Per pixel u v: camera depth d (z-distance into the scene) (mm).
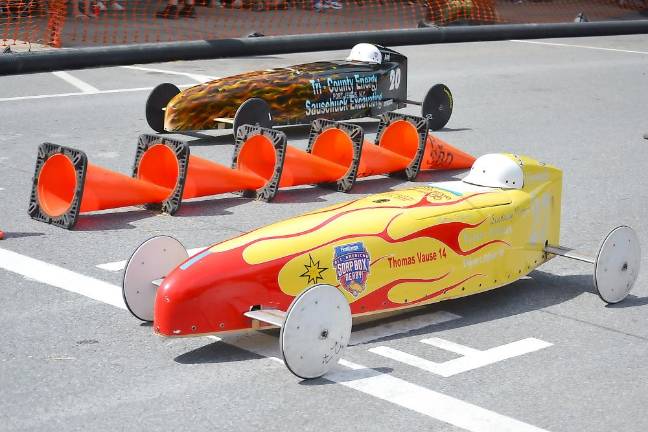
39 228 10547
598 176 13750
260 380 7047
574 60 25219
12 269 9234
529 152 15047
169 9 27969
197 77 20375
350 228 7703
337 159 12867
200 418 6496
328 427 6414
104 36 24250
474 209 8398
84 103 17594
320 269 7410
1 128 15359
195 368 7223
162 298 7039
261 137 12039
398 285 7832
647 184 13414
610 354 7734
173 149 11227
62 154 10609
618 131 16891
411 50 25719
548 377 7266
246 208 11656
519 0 37219
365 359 7445
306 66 15648
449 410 6688
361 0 33719
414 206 8188
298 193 12391
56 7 23391
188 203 11773
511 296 8969
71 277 9078
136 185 11156
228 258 7191
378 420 6516
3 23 24406
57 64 20766
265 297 7234
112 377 7062
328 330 6949
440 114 16406
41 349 7504
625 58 26000
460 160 13680
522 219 8766
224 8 30797
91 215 11102
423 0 32688
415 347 7699
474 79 21656
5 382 6949
